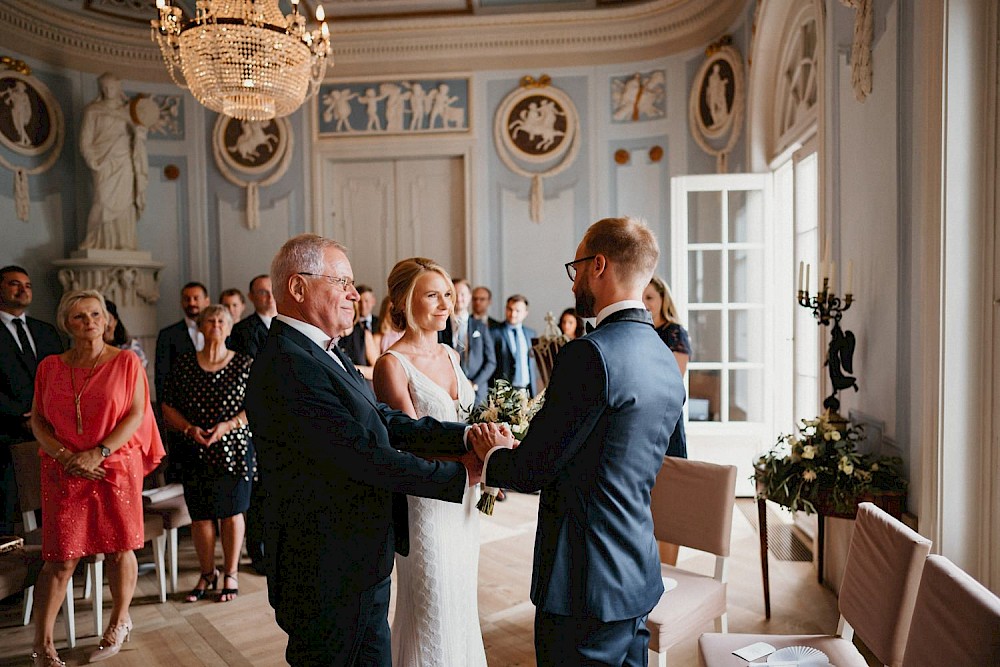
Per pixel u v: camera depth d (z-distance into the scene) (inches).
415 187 249.9
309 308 63.5
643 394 54.0
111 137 222.2
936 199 87.6
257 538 139.1
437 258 249.9
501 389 78.2
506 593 126.5
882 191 106.1
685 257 182.9
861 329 115.9
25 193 221.0
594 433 54.0
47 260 226.8
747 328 183.0
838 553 121.3
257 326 158.4
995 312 85.8
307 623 61.1
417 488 61.5
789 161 174.2
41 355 158.2
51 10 221.5
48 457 101.6
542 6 227.8
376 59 243.0
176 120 246.5
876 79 108.0
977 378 87.6
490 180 242.2
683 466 94.5
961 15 86.0
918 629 56.6
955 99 86.4
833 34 128.2
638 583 54.6
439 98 242.4
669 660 100.3
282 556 61.9
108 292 222.4
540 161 239.9
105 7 226.4
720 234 183.0
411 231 249.8
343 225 251.9
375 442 61.2
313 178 246.4
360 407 62.5
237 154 247.8
